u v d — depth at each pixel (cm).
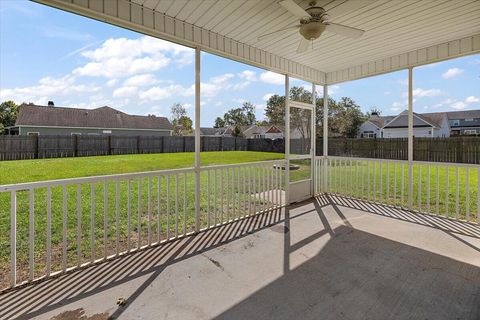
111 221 422
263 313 201
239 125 2766
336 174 630
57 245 330
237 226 399
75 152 1413
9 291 230
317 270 266
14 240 234
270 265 277
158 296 223
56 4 257
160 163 1158
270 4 300
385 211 473
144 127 2255
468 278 249
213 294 226
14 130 1836
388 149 1036
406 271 263
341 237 353
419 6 301
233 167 426
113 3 281
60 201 530
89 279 250
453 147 905
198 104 374
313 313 201
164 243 335
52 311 203
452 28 362
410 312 201
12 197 232
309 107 579
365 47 435
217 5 301
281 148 1642
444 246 322
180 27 339
